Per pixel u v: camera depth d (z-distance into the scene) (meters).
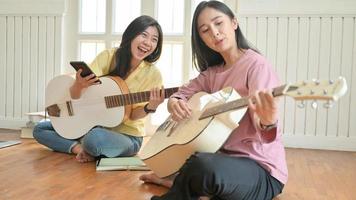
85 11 3.45
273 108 1.11
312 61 2.94
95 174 1.96
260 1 2.97
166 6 3.27
